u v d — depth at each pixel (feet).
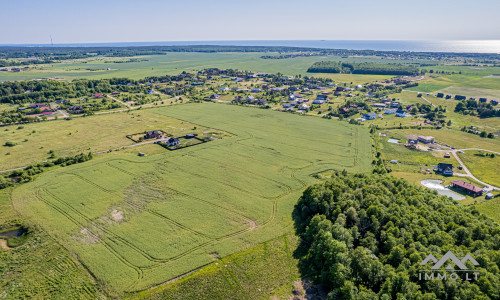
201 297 207.51
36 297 204.23
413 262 205.16
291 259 242.37
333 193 294.87
